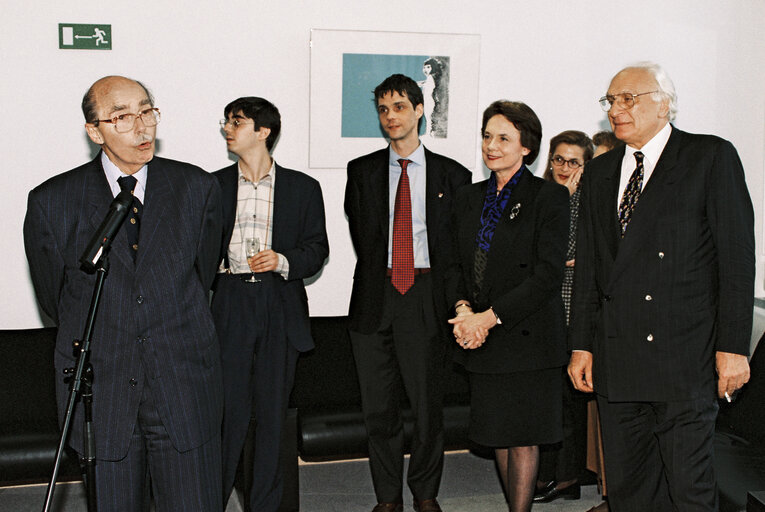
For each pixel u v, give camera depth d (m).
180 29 4.00
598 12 4.41
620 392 2.55
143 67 3.99
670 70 4.50
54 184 2.27
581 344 2.76
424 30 4.23
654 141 2.54
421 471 3.38
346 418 3.69
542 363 2.78
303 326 3.38
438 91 4.27
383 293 3.28
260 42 4.08
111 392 2.22
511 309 2.73
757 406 3.28
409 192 3.31
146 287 2.23
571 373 2.80
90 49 3.93
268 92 4.12
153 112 2.28
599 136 3.69
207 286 2.54
